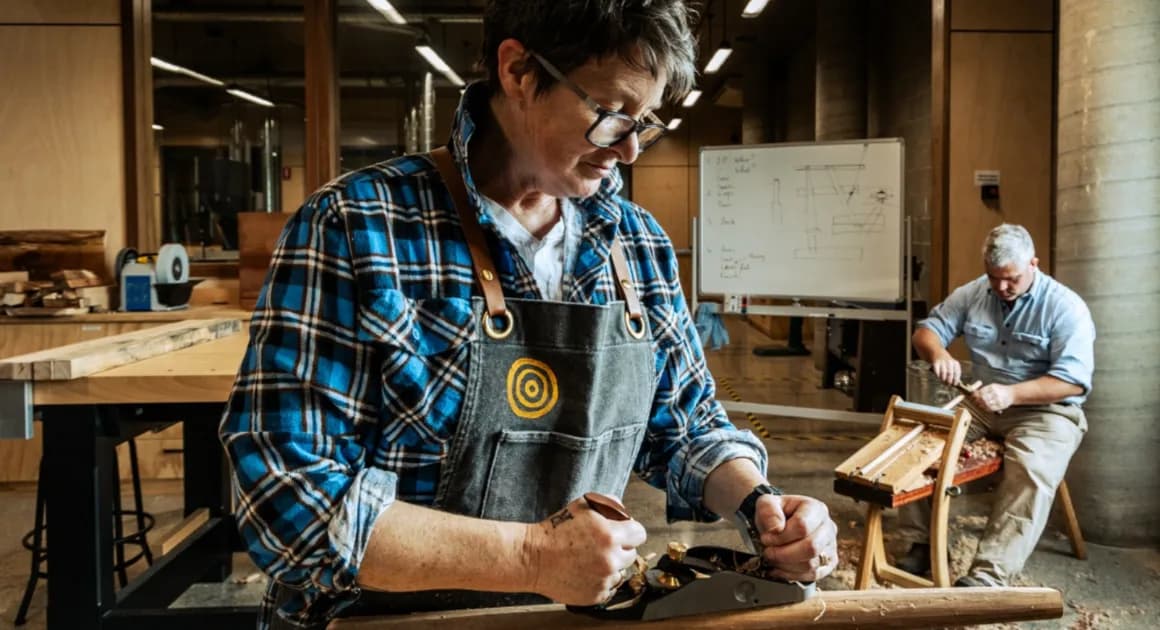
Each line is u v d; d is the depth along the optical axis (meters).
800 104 8.98
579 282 0.86
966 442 2.63
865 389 4.75
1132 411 2.87
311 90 3.99
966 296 2.93
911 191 5.97
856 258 3.77
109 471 1.64
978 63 3.82
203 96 9.97
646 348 0.88
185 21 6.86
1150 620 2.35
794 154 3.86
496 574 0.68
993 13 3.80
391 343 0.72
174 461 3.46
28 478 3.51
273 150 8.95
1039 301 2.71
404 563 0.68
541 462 0.79
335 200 0.75
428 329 0.75
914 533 2.87
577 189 0.79
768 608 0.76
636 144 0.76
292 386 0.70
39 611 2.38
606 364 0.81
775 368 6.79
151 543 2.90
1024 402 2.57
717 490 0.89
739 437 0.96
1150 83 2.79
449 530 0.69
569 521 0.70
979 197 3.86
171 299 3.44
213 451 2.45
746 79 9.91
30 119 3.74
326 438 0.70
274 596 0.85
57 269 3.64
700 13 0.81
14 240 3.61
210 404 1.79
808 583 0.77
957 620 0.77
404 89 8.91
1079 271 2.93
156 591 1.91
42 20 3.71
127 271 3.38
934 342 2.87
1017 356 2.76
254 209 8.88
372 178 0.77
